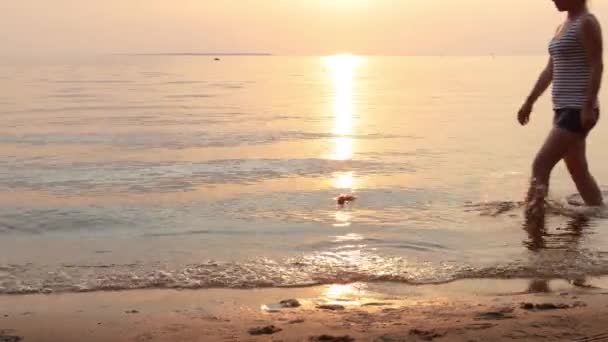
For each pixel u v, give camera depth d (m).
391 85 53.72
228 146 14.84
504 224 6.92
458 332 3.71
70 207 8.17
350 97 37.06
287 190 9.27
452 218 7.29
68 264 5.66
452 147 14.41
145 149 14.23
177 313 4.34
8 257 5.93
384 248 6.10
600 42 6.71
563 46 6.84
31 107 26.92
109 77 62.91
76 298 4.73
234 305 4.52
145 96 35.47
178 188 9.52
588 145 13.88
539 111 25.36
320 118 23.00
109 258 5.86
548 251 5.84
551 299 4.50
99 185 9.81
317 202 8.39
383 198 8.57
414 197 8.59
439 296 4.70
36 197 8.88
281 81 61.00
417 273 5.29
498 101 32.81
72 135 17.02
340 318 4.11
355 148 14.39
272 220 7.41
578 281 5.04
